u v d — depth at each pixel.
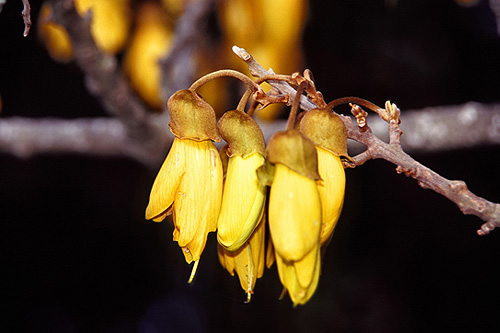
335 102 0.37
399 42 0.61
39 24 0.49
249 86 0.38
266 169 0.37
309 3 0.53
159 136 0.55
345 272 0.70
